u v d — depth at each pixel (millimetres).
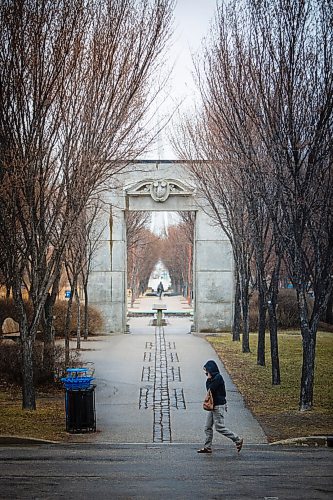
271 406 17297
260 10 16594
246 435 14344
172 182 35375
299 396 18547
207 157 28812
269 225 23906
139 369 23656
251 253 27969
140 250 73375
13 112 14961
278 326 39219
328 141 15742
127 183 35188
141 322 46844
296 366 24203
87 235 27984
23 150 15367
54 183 16422
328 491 9125
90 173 15953
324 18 15703
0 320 30812
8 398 18188
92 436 14352
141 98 18969
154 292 108375
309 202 16297
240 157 18953
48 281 16578
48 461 11602
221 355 27312
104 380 21375
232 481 9883
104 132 15789
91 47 15586
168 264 106562
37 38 14734
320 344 31000
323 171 16047
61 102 15273
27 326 16672
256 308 37875
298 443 13680
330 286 16625
